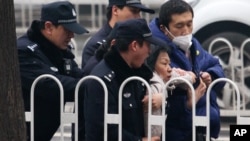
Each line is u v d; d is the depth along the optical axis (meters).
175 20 11.11
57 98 10.98
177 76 10.82
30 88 10.99
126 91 10.35
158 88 10.66
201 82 10.98
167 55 10.79
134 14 11.92
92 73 10.45
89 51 11.84
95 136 10.34
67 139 14.92
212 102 11.28
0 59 9.78
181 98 10.92
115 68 10.37
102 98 10.29
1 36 9.77
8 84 9.81
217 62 11.59
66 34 11.19
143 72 10.52
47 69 11.01
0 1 9.73
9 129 9.82
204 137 10.98
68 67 11.39
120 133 10.27
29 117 10.88
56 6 11.12
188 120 10.98
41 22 11.15
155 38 10.52
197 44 11.48
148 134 10.46
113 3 11.91
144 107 10.54
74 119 10.77
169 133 11.02
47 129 11.16
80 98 10.95
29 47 11.03
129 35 10.25
